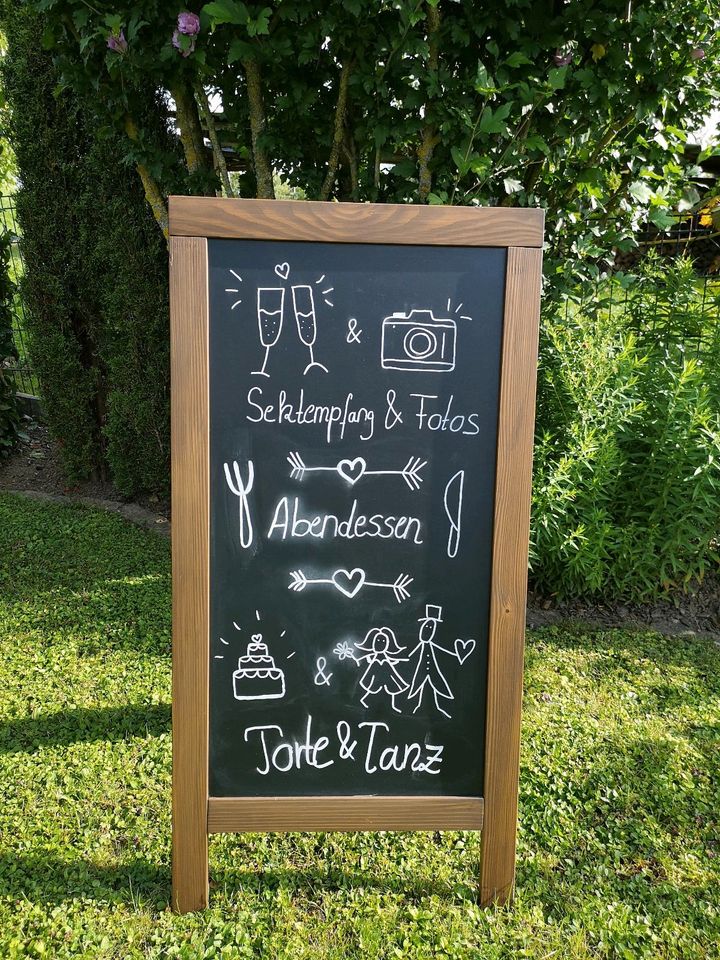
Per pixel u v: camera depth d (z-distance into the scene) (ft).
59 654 11.77
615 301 14.83
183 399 6.44
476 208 6.52
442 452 6.84
